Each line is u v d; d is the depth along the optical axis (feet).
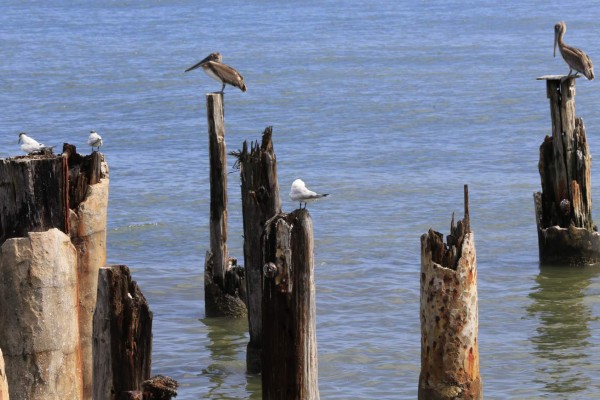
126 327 35.45
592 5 330.95
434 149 131.75
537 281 78.54
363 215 99.14
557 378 58.34
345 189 109.60
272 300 40.37
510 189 108.47
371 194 107.45
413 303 73.15
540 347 63.67
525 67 207.31
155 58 232.94
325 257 85.05
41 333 36.73
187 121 155.02
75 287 37.99
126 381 35.55
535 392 56.34
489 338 65.51
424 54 231.09
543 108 160.86
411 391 57.26
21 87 190.80
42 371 36.86
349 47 246.68
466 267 46.62
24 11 356.18
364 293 75.36
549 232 81.71
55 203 38.17
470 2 356.79
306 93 179.73
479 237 92.22
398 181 112.98
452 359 46.93
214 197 71.26
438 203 103.60
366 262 83.51
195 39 273.13
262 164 58.95
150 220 98.37
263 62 222.89
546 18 299.99
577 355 62.08
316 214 99.60
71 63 224.12
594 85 177.37
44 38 278.26
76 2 383.24
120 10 357.00
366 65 215.10
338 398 56.24
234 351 64.95
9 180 37.63
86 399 44.37
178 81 196.54
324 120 154.81
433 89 181.88
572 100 80.74
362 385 58.18
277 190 59.31
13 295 36.55
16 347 36.60
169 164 123.75
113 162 125.08
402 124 150.51
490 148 132.05
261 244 40.60
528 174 115.85
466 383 47.09
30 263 36.55
